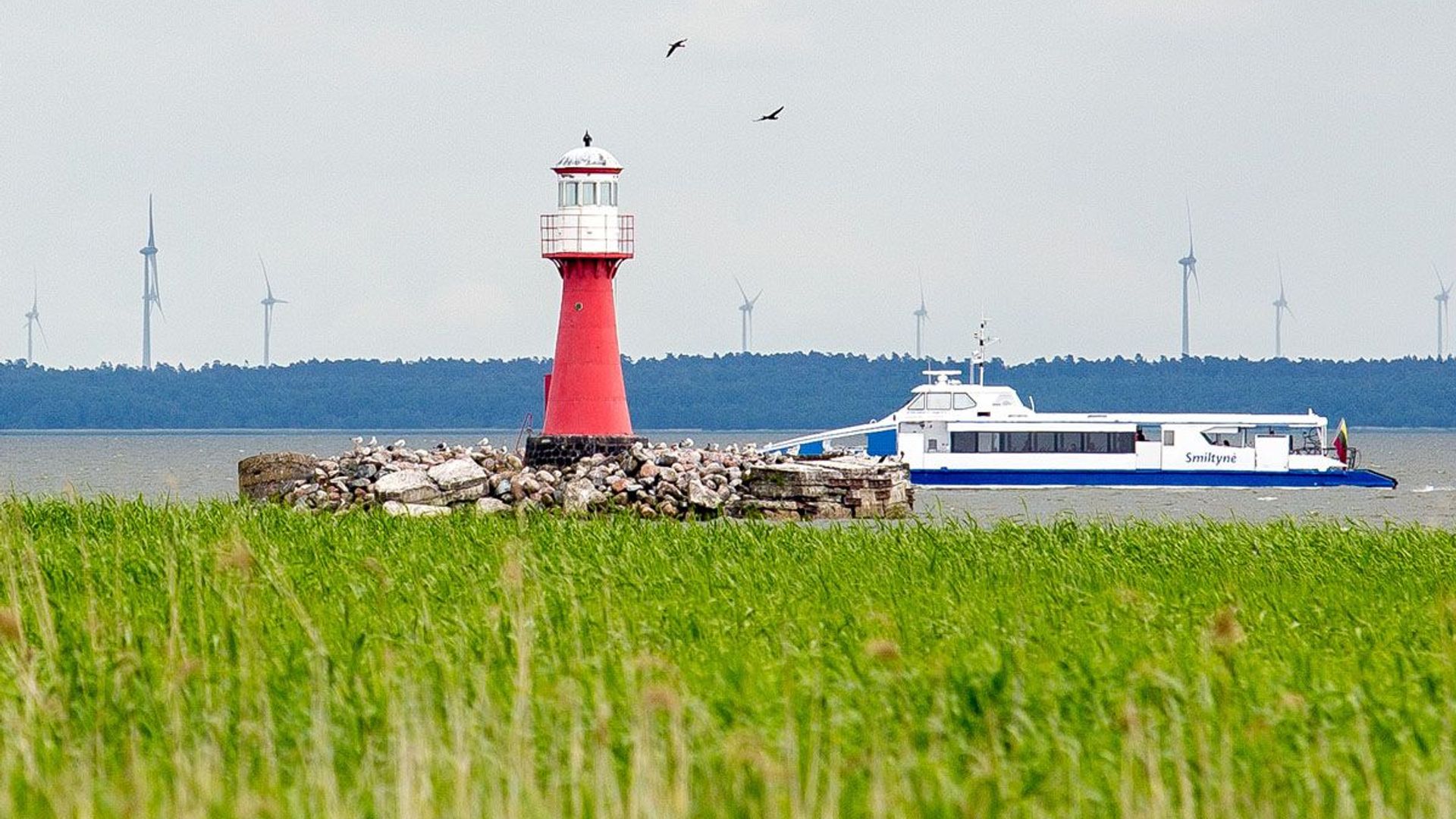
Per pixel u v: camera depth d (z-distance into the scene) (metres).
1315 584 118.94
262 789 57.94
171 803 56.38
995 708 68.12
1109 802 57.62
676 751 58.38
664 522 159.00
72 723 66.69
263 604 92.06
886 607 100.81
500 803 55.03
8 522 128.25
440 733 63.22
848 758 62.06
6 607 92.94
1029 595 108.31
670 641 87.12
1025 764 60.97
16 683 71.75
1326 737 64.06
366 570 110.81
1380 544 145.38
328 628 87.19
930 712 67.94
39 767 60.38
